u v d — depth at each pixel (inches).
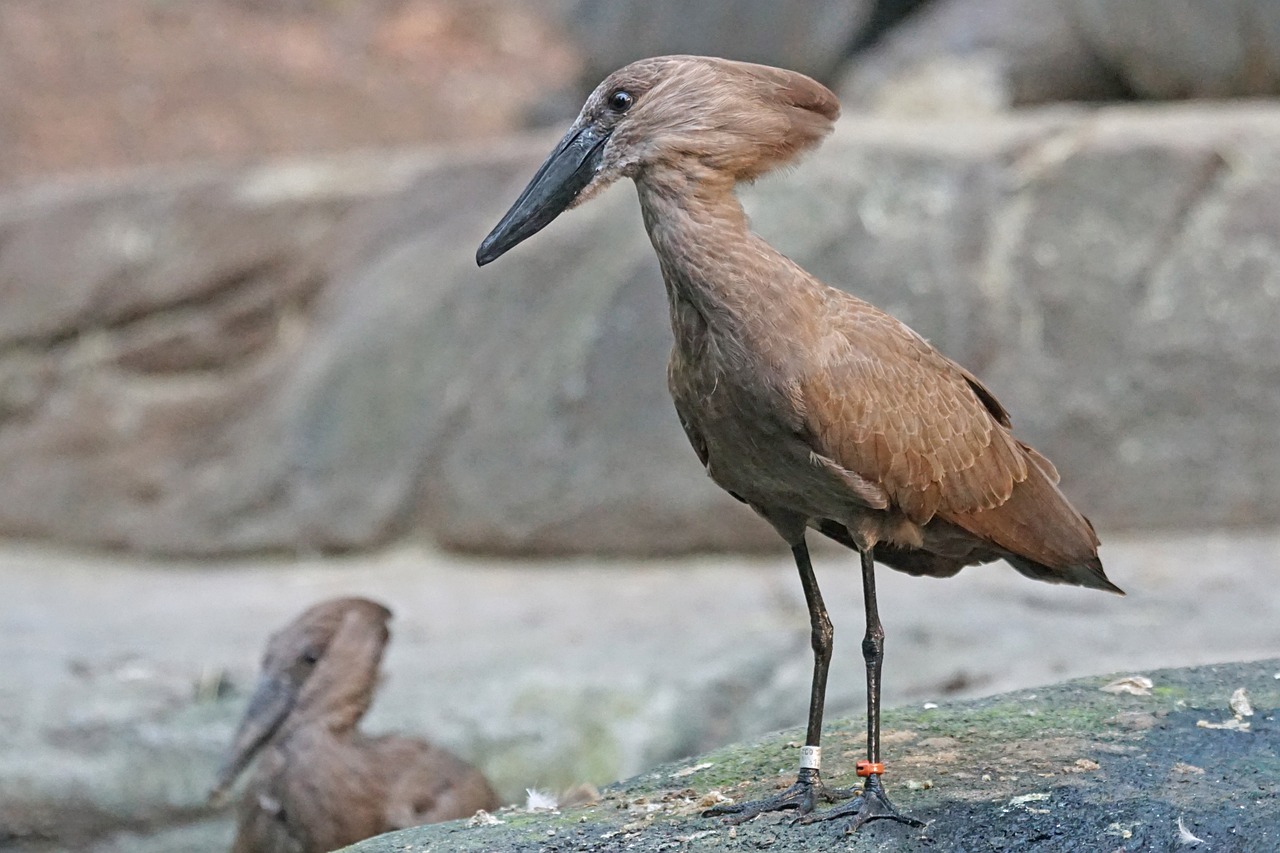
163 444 661.3
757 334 235.6
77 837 414.9
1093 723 267.4
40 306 685.9
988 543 266.4
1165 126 568.7
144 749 416.2
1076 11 672.4
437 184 649.0
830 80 750.5
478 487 603.8
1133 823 226.4
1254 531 557.6
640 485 582.9
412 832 253.1
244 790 378.0
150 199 684.7
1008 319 561.3
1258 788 235.6
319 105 976.9
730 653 444.8
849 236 565.9
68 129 915.4
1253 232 555.2
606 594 538.3
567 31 848.3
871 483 244.8
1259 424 556.4
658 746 416.2
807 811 240.1
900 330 252.7
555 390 593.0
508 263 608.1
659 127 241.1
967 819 232.5
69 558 661.3
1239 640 422.9
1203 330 556.1
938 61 687.1
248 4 1081.4
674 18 760.3
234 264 669.3
